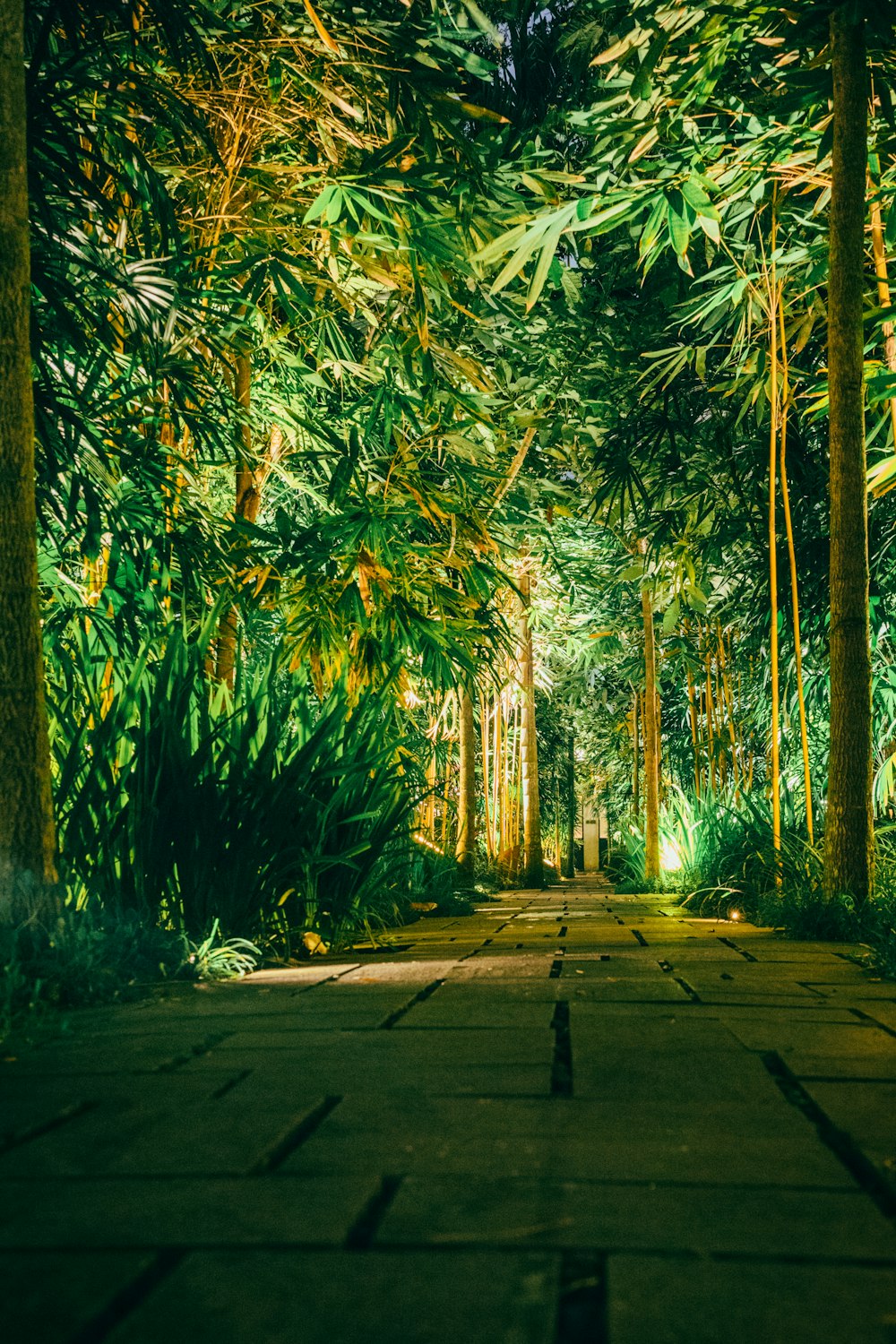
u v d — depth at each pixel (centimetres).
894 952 420
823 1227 148
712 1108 210
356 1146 185
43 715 380
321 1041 278
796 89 615
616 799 3231
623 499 1039
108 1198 159
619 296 1034
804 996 353
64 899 381
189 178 656
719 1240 143
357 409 806
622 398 1041
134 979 392
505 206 694
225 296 621
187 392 620
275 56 604
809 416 941
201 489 781
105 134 583
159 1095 222
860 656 604
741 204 761
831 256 614
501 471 990
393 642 706
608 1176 169
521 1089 226
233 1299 125
